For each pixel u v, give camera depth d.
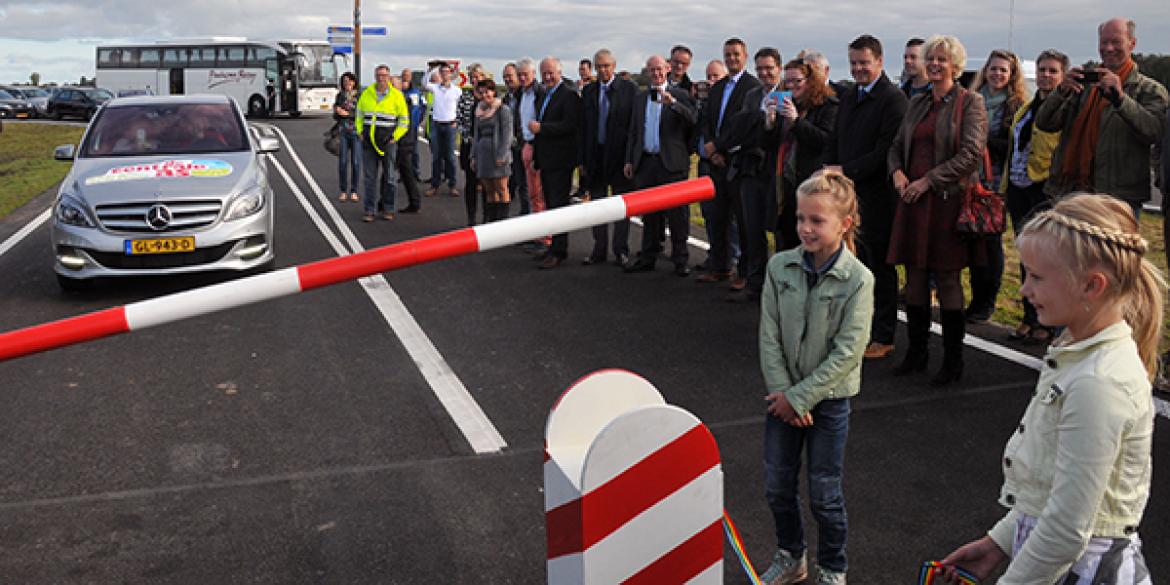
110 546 3.90
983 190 5.53
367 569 3.71
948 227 5.59
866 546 3.86
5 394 5.75
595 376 2.47
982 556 2.18
